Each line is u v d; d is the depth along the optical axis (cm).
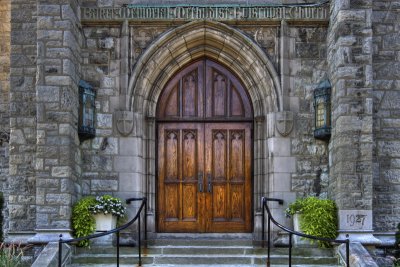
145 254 1148
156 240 1221
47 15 1177
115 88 1254
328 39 1253
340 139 1155
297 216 1194
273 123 1244
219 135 1302
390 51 1246
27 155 1235
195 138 1300
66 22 1177
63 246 1106
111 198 1195
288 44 1256
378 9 1255
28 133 1239
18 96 1247
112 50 1259
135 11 1250
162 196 1290
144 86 1259
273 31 1262
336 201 1170
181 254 1155
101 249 1159
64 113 1164
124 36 1252
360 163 1149
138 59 1252
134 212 1234
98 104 1252
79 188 1227
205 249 1156
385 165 1227
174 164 1296
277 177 1233
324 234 1155
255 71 1265
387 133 1233
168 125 1302
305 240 1183
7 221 1425
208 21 1252
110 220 1190
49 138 1159
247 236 1277
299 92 1252
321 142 1245
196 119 1299
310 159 1241
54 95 1166
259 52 1250
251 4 1272
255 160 1276
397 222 1215
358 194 1142
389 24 1252
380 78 1242
